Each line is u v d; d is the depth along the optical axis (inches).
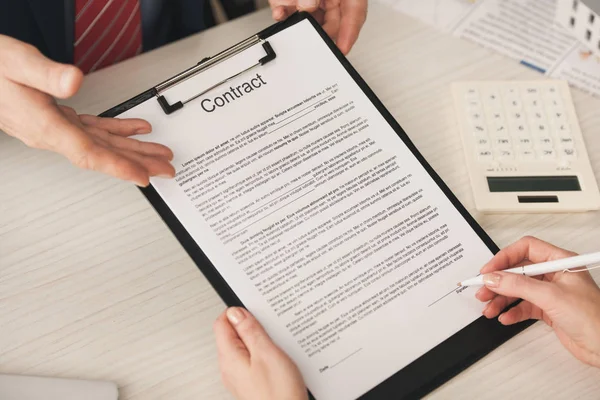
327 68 24.6
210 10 36.1
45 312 23.1
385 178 23.3
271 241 22.1
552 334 22.8
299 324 21.4
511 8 30.4
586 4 27.6
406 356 21.4
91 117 22.8
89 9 28.9
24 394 21.1
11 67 20.1
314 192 22.9
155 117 23.3
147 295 23.6
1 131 26.6
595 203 24.8
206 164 22.9
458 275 22.4
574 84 28.0
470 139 26.2
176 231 22.0
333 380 20.9
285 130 23.6
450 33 29.6
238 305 21.4
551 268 21.0
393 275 22.1
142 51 33.0
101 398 21.2
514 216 25.1
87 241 24.4
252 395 20.0
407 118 27.4
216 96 23.8
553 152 25.8
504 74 28.6
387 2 30.5
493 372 22.2
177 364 22.5
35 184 25.5
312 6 25.3
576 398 21.9
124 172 21.1
